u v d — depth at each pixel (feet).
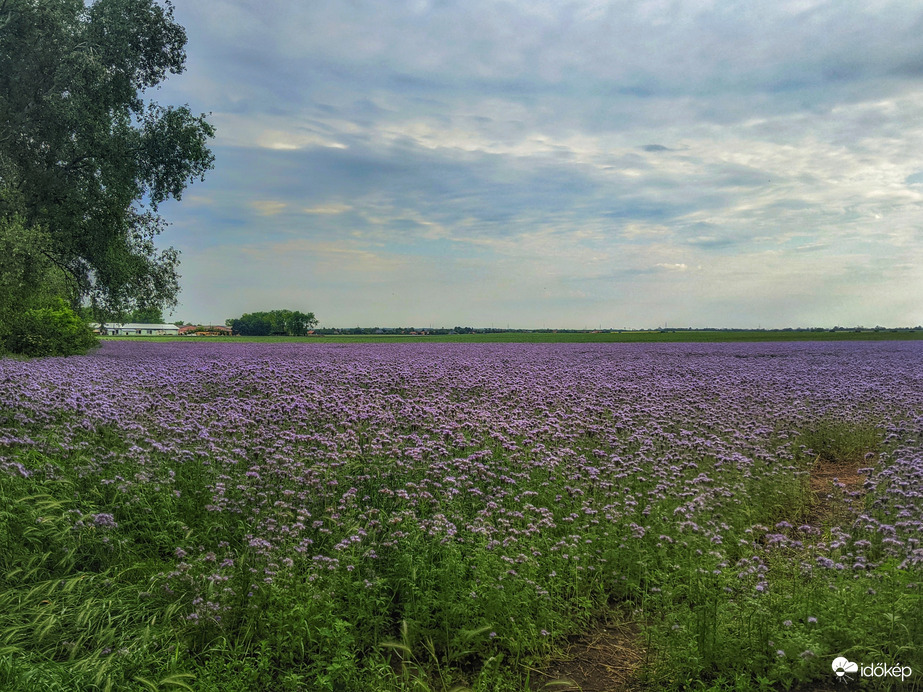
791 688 14.32
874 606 15.96
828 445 41.24
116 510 22.44
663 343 179.73
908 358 107.14
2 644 14.55
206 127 91.97
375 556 18.88
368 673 14.78
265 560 18.62
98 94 81.30
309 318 389.60
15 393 37.58
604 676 15.62
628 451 34.09
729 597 17.39
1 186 75.05
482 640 16.19
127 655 14.39
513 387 56.08
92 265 93.35
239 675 14.10
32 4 77.15
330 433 33.81
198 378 58.18
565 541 21.43
